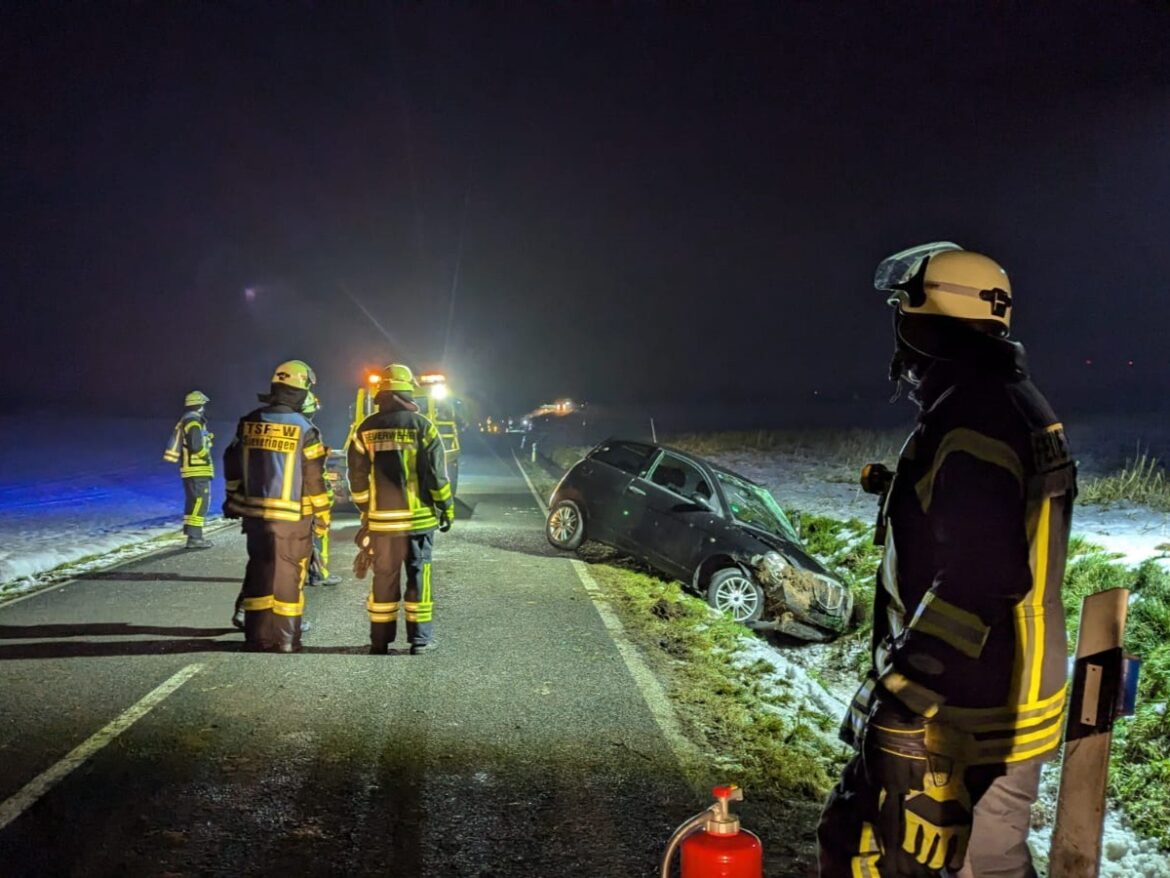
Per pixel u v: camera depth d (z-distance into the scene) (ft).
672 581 35.04
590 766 17.02
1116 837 16.14
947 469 7.41
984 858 8.05
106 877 12.76
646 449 37.63
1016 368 8.00
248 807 14.97
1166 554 29.48
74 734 17.85
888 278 9.06
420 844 13.96
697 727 19.26
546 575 34.60
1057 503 7.66
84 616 26.99
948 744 7.53
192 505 38.68
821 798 16.25
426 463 23.39
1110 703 7.47
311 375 24.31
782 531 34.45
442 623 27.12
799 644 31.73
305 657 23.35
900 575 7.86
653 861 13.60
